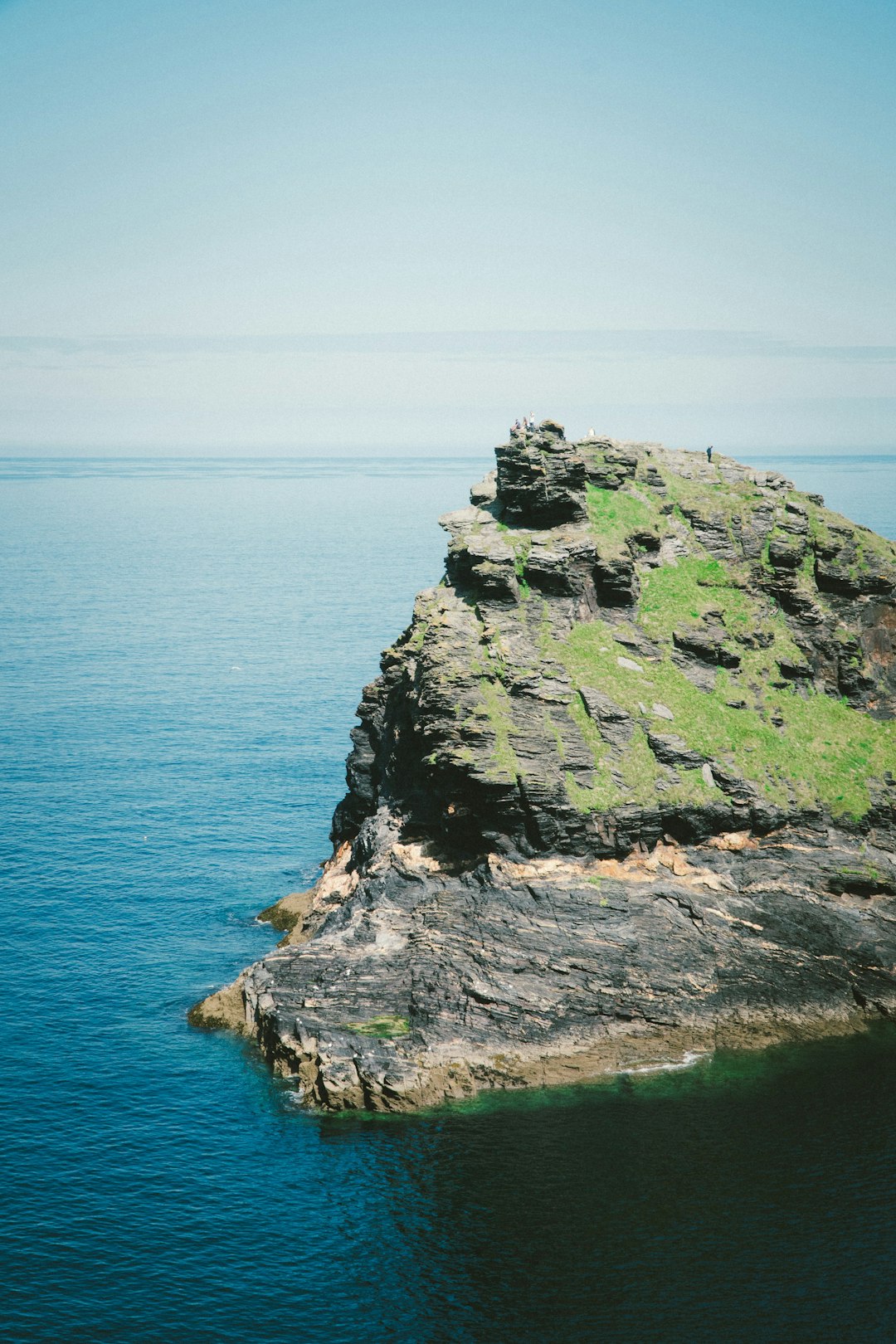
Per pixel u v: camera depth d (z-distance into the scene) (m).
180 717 171.75
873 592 104.00
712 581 103.62
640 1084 74.31
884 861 89.94
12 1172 64.62
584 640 96.44
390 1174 65.38
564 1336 53.69
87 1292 56.19
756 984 82.19
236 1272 57.91
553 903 83.25
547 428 102.12
